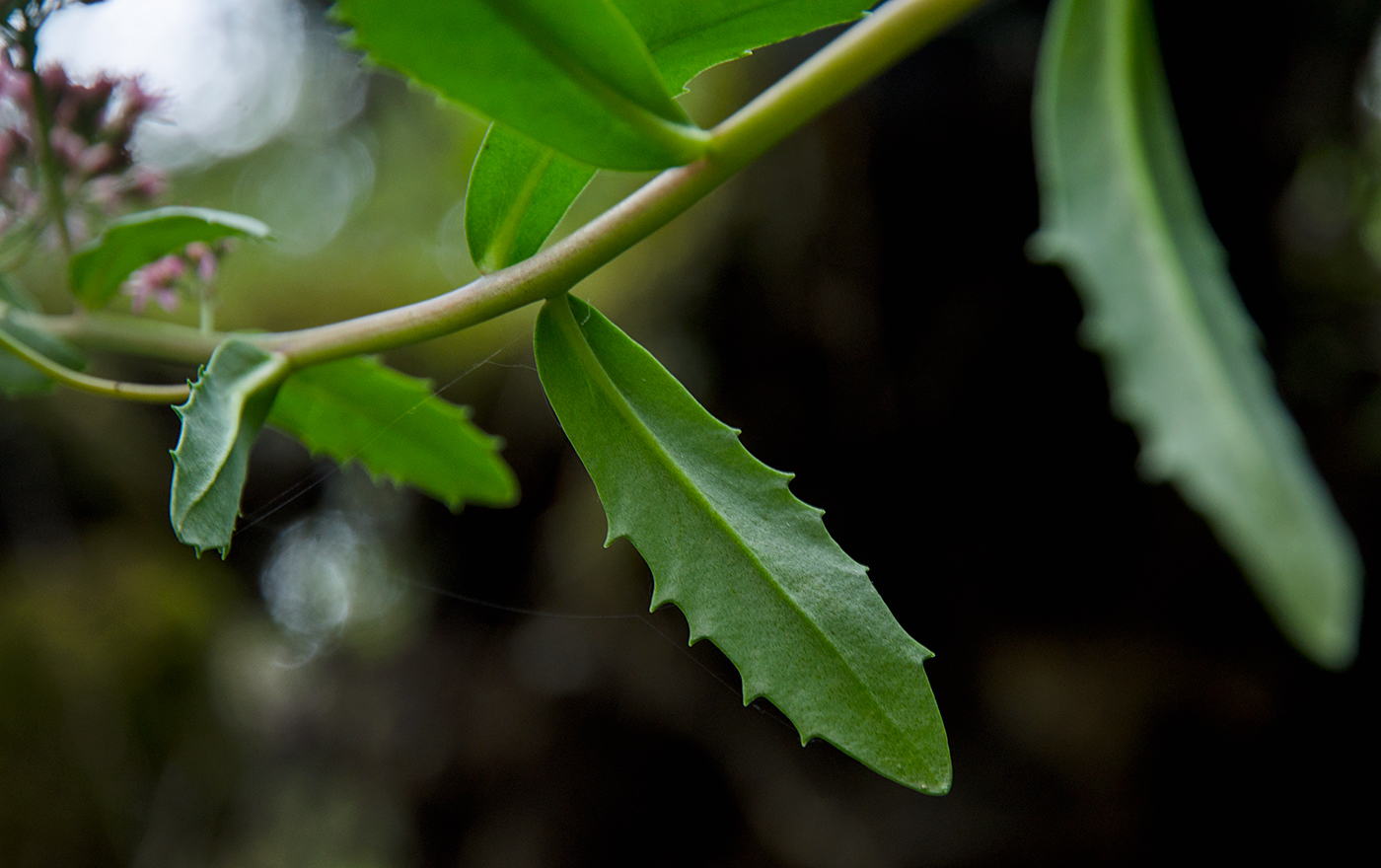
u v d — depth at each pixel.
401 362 1.01
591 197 1.01
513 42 0.22
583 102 0.23
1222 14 0.84
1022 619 0.97
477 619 1.10
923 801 0.93
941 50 0.85
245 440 0.23
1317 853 0.90
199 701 1.11
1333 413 0.91
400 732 1.06
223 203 1.56
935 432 0.93
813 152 0.89
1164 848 0.91
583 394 0.24
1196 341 0.26
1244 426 0.26
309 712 1.17
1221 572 0.92
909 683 0.23
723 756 0.93
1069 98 0.28
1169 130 0.27
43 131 0.27
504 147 0.24
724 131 0.23
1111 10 0.27
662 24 0.23
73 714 1.00
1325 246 0.95
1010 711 0.95
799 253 0.90
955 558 0.97
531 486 1.04
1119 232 0.27
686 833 0.94
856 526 0.96
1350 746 0.90
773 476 0.24
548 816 0.95
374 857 1.07
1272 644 0.91
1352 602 0.25
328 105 1.67
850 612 0.23
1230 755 0.92
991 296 0.90
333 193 1.66
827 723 0.23
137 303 0.29
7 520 1.04
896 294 0.90
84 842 0.98
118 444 1.12
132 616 1.08
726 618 0.23
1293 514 0.25
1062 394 0.91
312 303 1.13
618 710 0.93
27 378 0.27
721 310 0.93
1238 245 0.92
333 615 1.22
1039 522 0.95
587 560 0.95
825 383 0.92
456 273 1.18
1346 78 0.88
